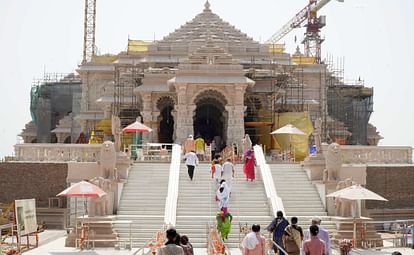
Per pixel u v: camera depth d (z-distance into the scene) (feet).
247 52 188.14
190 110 145.59
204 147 128.88
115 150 101.04
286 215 91.81
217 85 146.51
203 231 85.15
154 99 159.53
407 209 111.45
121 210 92.99
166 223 82.79
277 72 172.45
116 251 77.97
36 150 111.45
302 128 152.05
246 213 91.97
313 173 101.76
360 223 85.71
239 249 79.92
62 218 107.14
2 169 109.29
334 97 208.74
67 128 206.28
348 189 81.20
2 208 104.63
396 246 86.58
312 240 48.65
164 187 99.71
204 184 100.73
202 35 193.57
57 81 228.84
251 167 101.86
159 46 188.55
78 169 102.68
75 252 76.69
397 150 115.75
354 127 211.82
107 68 194.18
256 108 167.43
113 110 174.81
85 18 291.17
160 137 165.48
